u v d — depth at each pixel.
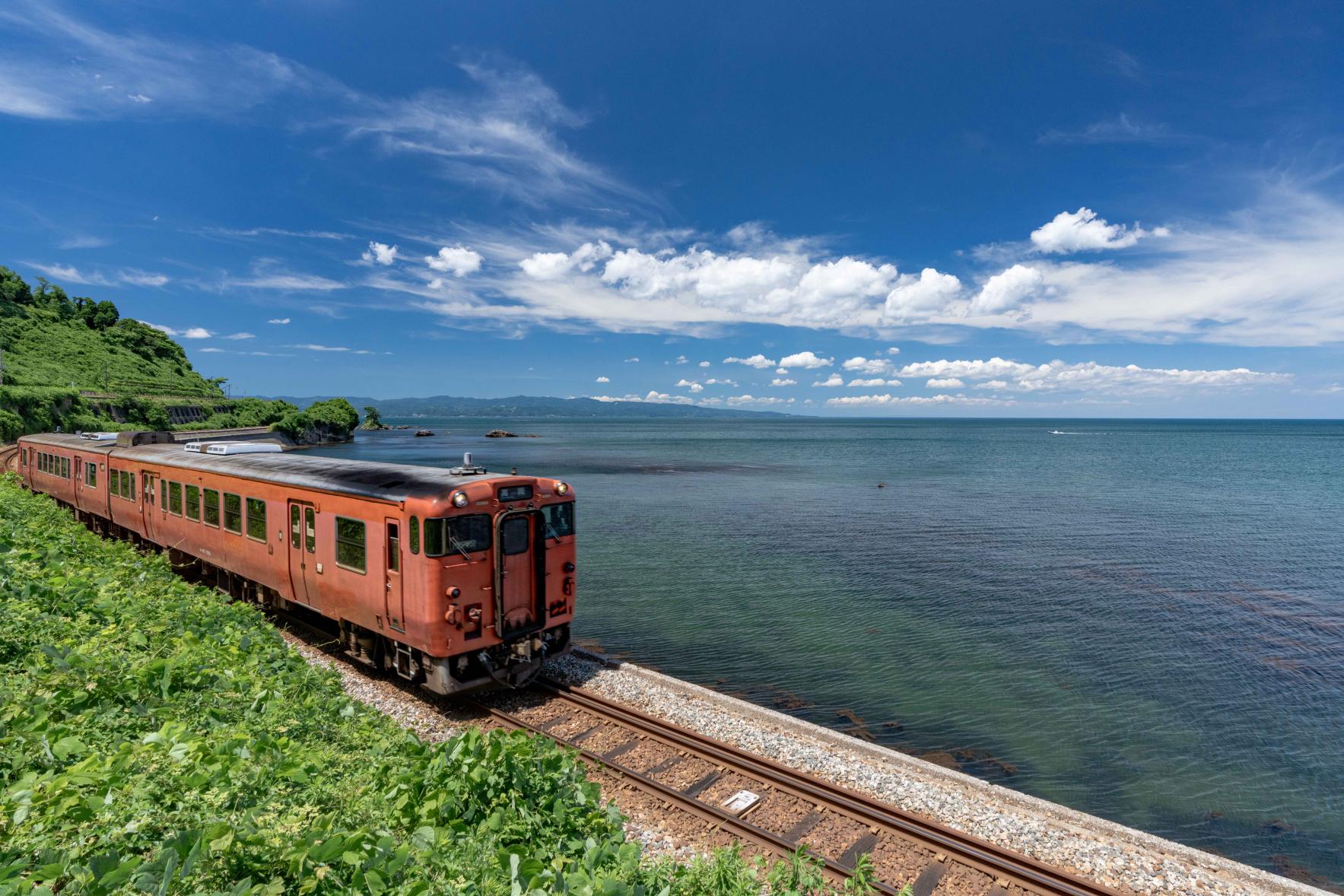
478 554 11.58
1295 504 51.34
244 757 6.82
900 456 112.50
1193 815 11.92
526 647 12.32
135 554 17.34
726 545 34.25
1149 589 26.52
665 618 21.98
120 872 4.32
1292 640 20.83
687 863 7.71
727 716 11.73
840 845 8.23
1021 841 8.55
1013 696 16.45
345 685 12.45
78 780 5.57
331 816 5.98
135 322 162.50
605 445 147.12
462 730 11.09
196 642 10.62
